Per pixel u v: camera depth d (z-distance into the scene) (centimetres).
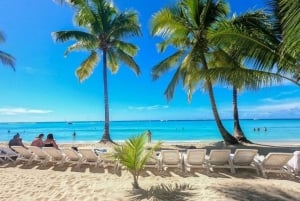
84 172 836
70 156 920
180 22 1454
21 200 579
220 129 1636
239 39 864
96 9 1944
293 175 768
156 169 852
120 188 651
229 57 1329
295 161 778
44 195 611
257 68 871
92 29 1973
